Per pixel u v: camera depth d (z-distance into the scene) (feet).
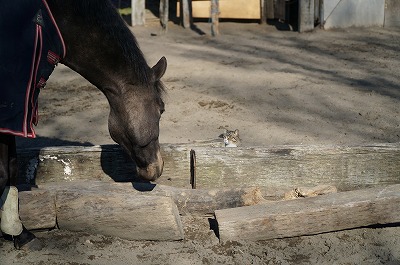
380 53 41.65
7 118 14.08
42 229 16.57
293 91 33.01
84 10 14.60
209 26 52.19
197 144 20.52
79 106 31.37
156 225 16.12
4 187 14.89
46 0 14.48
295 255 15.79
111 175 19.36
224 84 34.50
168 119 28.84
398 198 16.49
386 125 27.78
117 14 15.21
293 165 18.92
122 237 16.39
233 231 16.06
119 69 14.92
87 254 15.71
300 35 47.93
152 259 15.51
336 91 32.91
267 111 29.89
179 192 17.66
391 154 18.92
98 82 15.20
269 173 18.94
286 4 50.83
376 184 19.08
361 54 41.39
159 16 55.21
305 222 16.25
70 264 15.26
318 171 18.94
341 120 28.45
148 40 47.01
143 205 16.12
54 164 19.21
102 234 16.51
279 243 16.33
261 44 45.03
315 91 32.96
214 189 17.83
